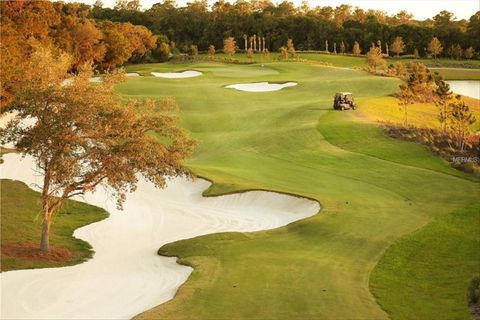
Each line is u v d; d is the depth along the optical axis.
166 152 31.78
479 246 31.17
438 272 27.59
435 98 85.31
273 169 52.88
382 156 55.34
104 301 25.41
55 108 30.70
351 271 27.66
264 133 66.44
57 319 23.42
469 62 166.25
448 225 35.00
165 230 39.22
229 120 75.00
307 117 71.88
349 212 38.19
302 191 44.03
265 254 31.09
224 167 53.53
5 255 31.61
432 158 54.09
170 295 25.28
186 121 74.44
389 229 34.44
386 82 97.81
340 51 191.62
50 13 95.81
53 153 30.61
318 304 23.41
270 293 24.67
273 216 40.44
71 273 29.73
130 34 155.88
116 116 30.73
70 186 32.41
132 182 30.94
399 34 187.12
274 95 92.81
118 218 42.03
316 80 103.44
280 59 155.50
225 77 115.31
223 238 34.97
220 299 24.00
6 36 73.88
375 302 23.72
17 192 45.38
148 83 100.00
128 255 33.94
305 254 30.75
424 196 42.59
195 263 30.36
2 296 26.02
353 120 68.06
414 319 22.08
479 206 39.12
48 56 33.53
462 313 22.58
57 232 38.19
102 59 134.12
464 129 60.41
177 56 167.75
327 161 54.66
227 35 192.25
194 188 47.84
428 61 168.25
